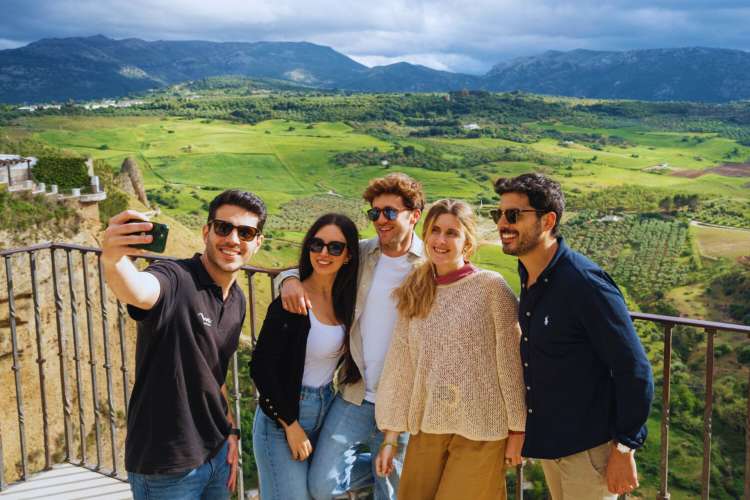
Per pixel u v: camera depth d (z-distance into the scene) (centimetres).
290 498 305
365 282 314
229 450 275
